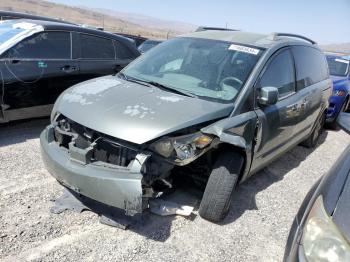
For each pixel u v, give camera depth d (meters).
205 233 3.52
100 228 3.36
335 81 8.36
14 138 5.21
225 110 3.63
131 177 3.03
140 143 3.05
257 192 4.54
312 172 5.52
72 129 3.44
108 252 3.08
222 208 3.57
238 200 4.24
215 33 4.87
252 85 3.93
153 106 3.44
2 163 4.36
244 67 4.09
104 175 3.08
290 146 5.24
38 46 5.46
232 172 3.54
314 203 2.28
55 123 3.60
